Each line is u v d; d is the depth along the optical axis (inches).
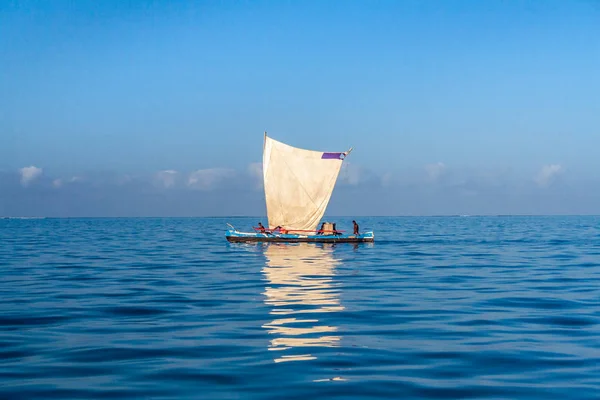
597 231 4756.4
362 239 2775.6
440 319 895.7
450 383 581.9
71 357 676.7
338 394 549.6
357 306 1011.3
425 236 3885.3
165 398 538.9
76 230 5506.9
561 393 550.0
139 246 2810.0
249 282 1344.7
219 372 616.7
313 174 2568.9
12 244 2997.0
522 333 797.9
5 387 570.3
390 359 666.8
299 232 2657.5
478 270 1620.3
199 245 2847.0
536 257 2080.5
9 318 911.0
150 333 801.6
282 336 780.0
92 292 1193.4
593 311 962.7
